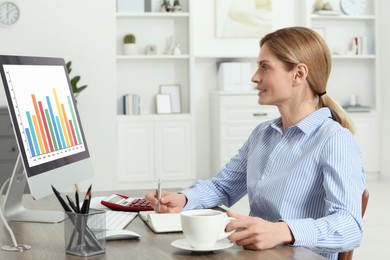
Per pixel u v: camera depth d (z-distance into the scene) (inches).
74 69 270.8
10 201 79.0
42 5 266.1
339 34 322.0
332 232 64.6
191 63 296.8
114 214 80.7
